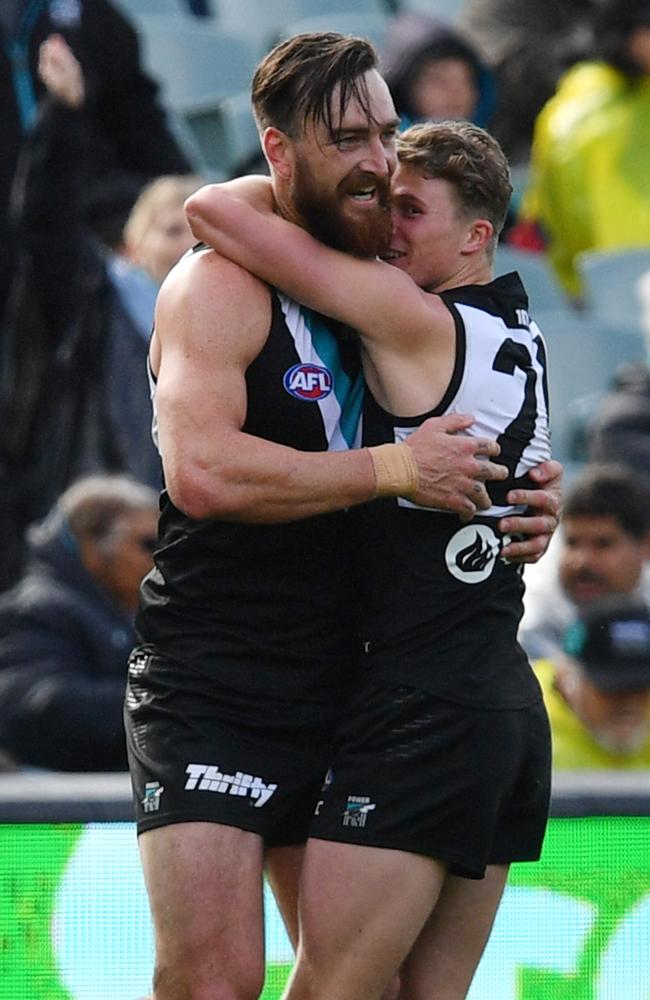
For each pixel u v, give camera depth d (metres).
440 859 10.84
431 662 10.88
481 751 10.82
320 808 10.98
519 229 27.80
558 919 14.39
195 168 25.83
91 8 23.08
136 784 11.18
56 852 13.69
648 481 22.14
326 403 10.88
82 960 13.66
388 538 10.98
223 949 10.75
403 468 10.52
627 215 26.22
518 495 11.11
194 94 29.09
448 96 24.12
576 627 17.34
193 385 10.49
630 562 19.00
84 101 21.59
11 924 13.57
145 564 18.38
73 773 16.92
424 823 10.75
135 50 23.52
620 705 17.06
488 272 11.46
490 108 24.97
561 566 19.16
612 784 14.72
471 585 11.02
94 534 18.31
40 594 18.06
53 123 21.11
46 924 13.62
